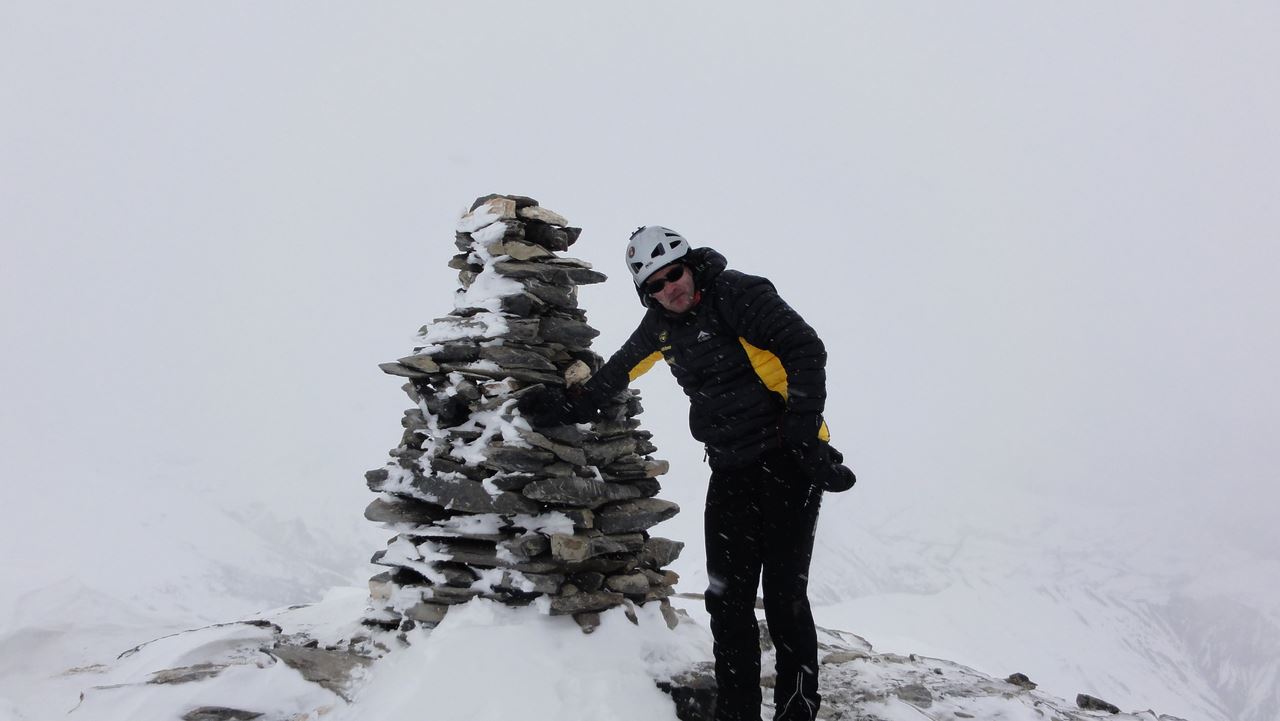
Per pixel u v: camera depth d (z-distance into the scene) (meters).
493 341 4.16
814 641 3.43
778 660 3.46
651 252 3.46
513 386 4.12
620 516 4.17
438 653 3.62
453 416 4.16
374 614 4.24
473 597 3.99
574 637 3.88
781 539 3.43
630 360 3.82
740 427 3.46
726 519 3.52
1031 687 4.80
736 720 3.45
